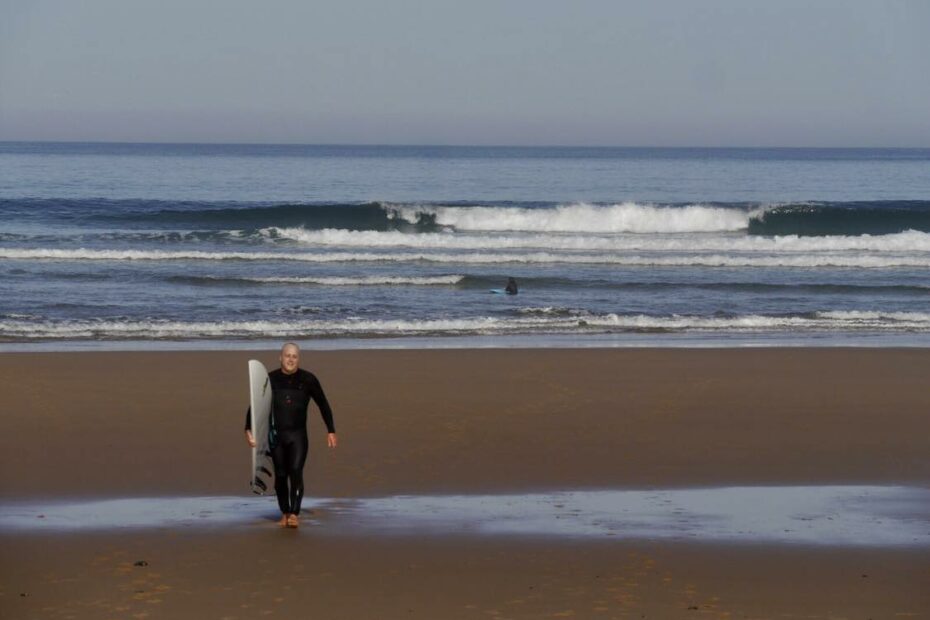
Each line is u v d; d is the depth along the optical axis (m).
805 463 21.59
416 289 52.31
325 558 15.10
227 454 21.66
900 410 26.73
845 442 23.41
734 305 49.16
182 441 22.62
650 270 60.09
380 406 26.34
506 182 166.88
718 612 13.05
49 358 32.31
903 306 49.62
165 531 16.41
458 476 20.33
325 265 59.84
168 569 14.50
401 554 15.33
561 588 13.90
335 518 17.34
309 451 22.05
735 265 62.62
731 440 23.45
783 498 18.98
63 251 59.59
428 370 31.31
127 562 14.79
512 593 13.70
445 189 144.88
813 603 13.41
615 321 43.81
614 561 15.09
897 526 17.14
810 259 63.34
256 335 39.59
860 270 61.38
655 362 33.25
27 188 133.25
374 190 140.88
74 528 16.52
